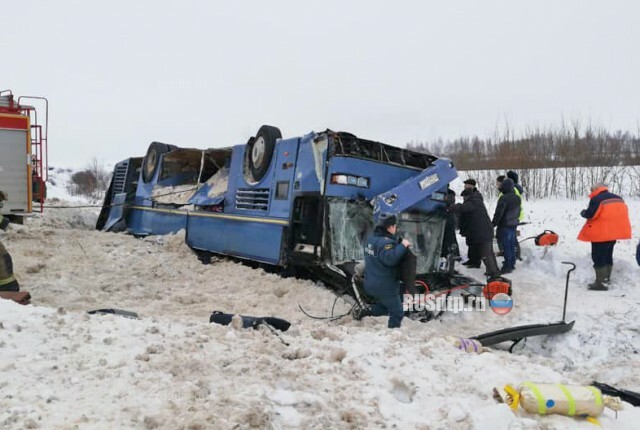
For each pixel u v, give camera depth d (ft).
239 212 35.96
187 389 12.89
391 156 31.68
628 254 37.99
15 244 38.45
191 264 36.96
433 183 29.58
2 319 16.53
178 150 44.68
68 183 150.51
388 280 23.32
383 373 15.52
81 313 18.90
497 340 24.47
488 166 75.10
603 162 67.41
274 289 30.45
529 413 13.51
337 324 24.86
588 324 26.99
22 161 43.96
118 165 56.54
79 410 11.55
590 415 13.56
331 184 28.81
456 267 37.65
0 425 10.62
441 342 18.89
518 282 34.14
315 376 14.89
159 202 46.50
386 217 24.00
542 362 21.56
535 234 44.83
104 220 57.11
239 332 17.92
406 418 13.20
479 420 12.85
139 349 15.37
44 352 14.52
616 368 22.84
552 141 69.46
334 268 28.04
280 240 31.58
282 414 12.35
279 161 32.91
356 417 12.79
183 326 18.31
